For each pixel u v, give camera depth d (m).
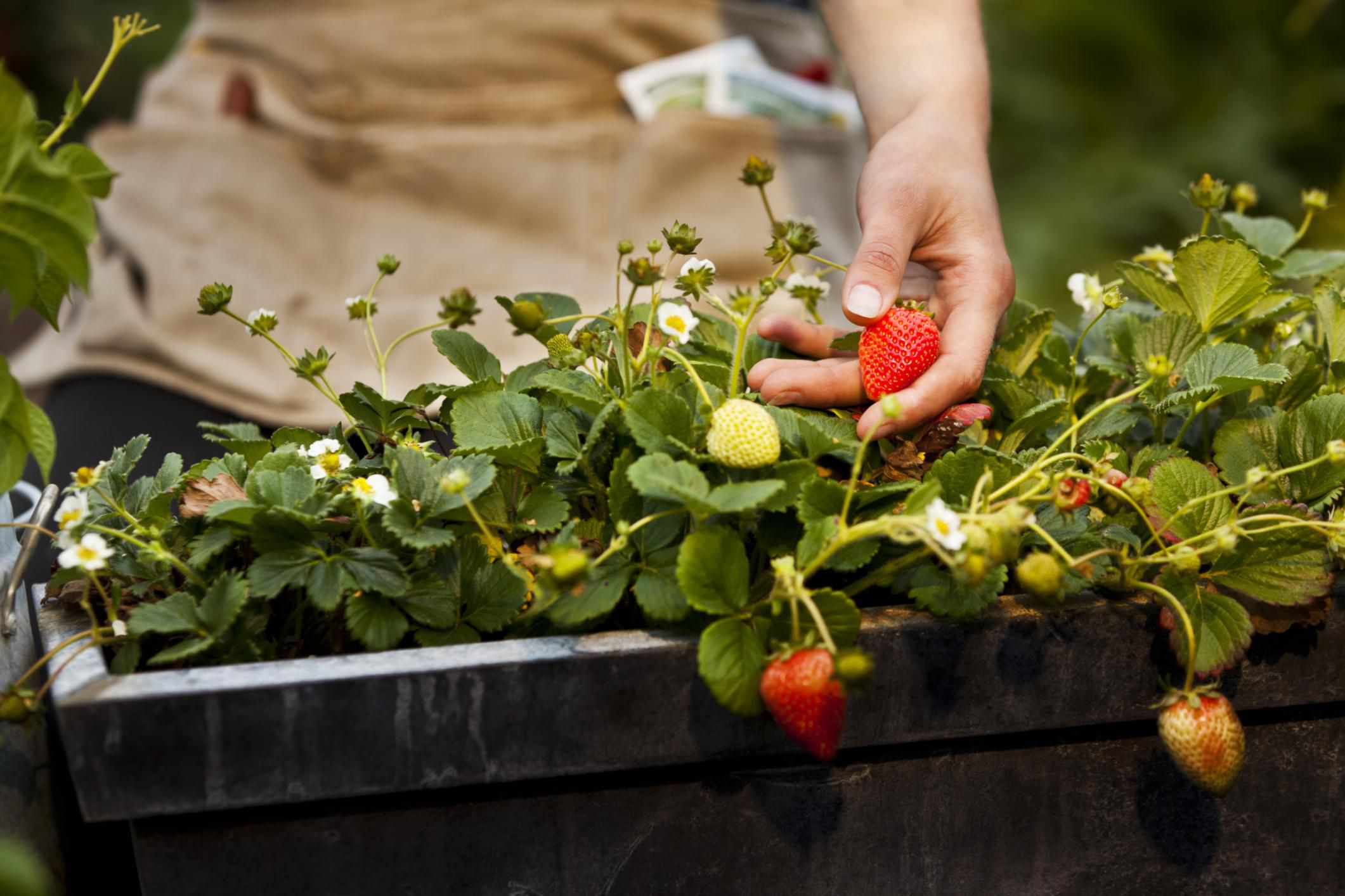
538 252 1.69
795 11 1.95
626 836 1.07
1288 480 1.12
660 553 1.07
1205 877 1.12
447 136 1.70
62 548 1.09
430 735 1.03
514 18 1.73
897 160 1.19
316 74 1.74
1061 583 1.04
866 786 1.08
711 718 1.05
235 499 1.08
